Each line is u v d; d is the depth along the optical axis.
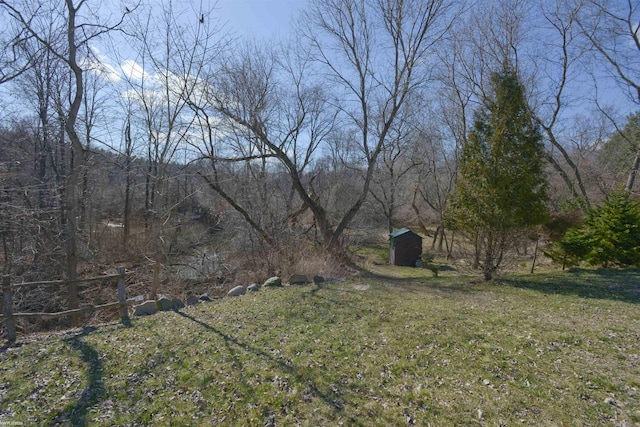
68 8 10.40
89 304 11.94
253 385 4.25
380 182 26.59
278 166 17.56
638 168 17.00
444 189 26.02
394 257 20.80
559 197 21.22
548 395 3.91
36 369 4.66
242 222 16.45
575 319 6.44
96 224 19.89
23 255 11.95
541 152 9.70
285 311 7.29
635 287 8.77
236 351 5.21
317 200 16.91
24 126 13.77
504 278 10.71
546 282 9.91
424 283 10.74
